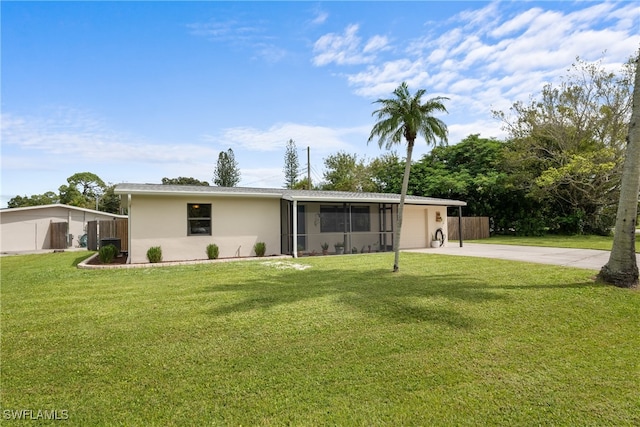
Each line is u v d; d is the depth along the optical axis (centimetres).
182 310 528
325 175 4125
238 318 483
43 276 873
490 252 1360
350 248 1443
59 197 4875
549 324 451
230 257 1267
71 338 409
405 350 369
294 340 399
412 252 1399
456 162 2777
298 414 253
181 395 279
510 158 2306
